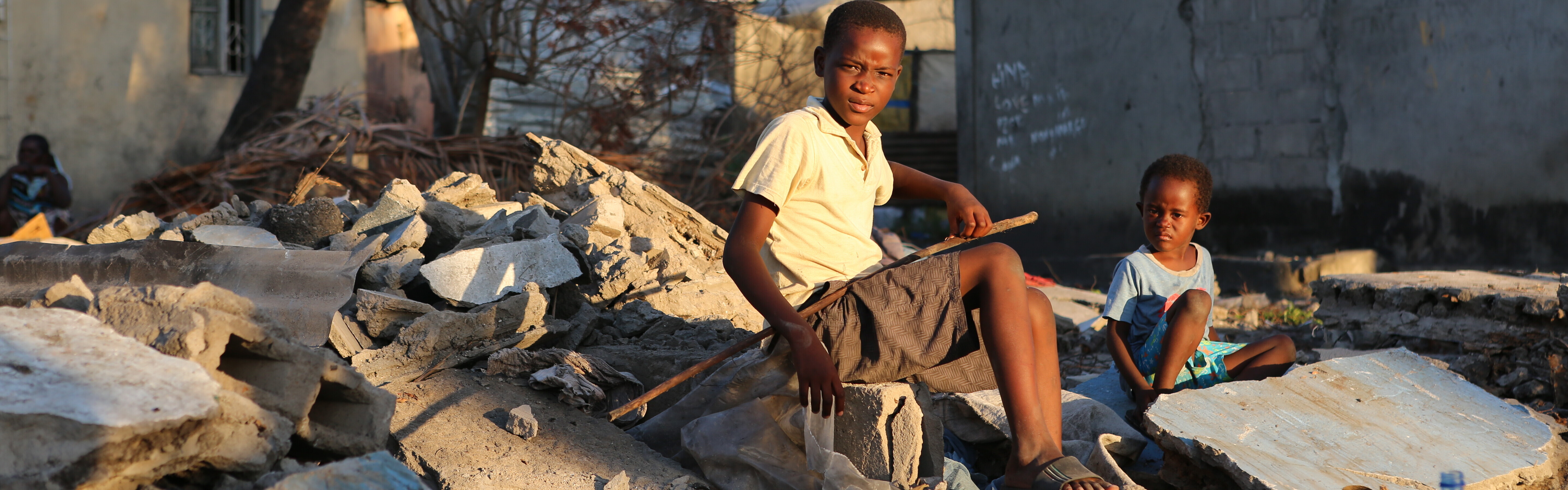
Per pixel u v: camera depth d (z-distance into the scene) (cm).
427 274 307
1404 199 811
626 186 421
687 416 271
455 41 1081
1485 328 402
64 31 1037
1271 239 876
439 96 1167
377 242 333
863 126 254
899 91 1528
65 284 206
